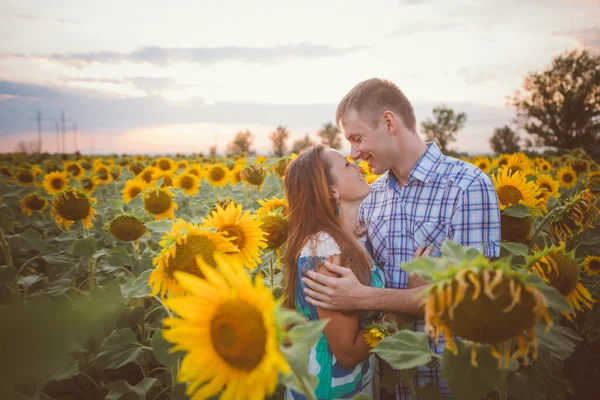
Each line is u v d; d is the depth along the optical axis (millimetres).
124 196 6031
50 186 6504
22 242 3697
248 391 1079
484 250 2289
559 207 2463
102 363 2496
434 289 1123
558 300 1130
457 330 1105
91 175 8820
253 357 1062
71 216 3883
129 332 2605
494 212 2326
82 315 909
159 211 4273
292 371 1036
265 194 6043
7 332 836
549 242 3098
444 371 1255
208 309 1127
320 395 2027
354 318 2016
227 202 3393
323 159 2307
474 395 1224
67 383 3160
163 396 3012
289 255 2217
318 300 2004
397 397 2480
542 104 42062
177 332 1112
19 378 873
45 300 910
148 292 2090
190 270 1819
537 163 10461
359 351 2021
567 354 1683
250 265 2193
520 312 1062
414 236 2451
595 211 2404
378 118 2457
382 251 2559
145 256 3912
